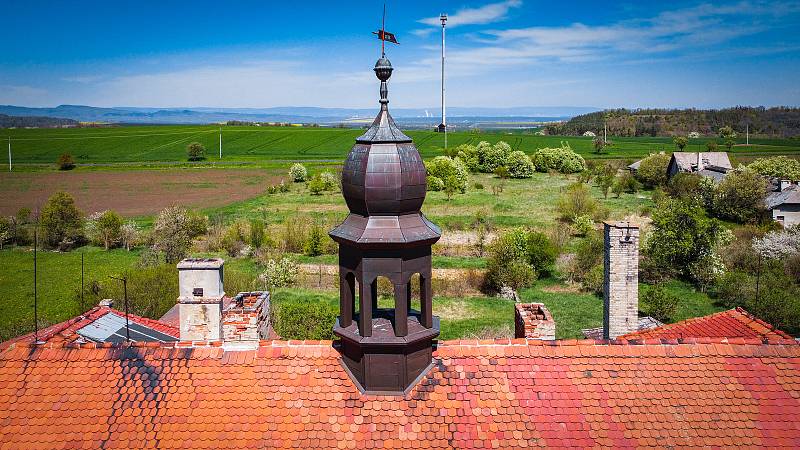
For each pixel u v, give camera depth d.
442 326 41.66
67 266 58.75
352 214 12.30
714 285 50.41
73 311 39.66
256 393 11.75
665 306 42.88
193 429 11.21
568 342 12.36
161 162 151.12
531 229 70.00
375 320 12.83
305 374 12.08
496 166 130.38
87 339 16.38
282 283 51.25
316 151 172.25
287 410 11.49
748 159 127.75
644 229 68.69
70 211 69.31
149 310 35.81
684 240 52.19
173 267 39.62
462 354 12.32
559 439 10.96
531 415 11.30
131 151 171.50
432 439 11.02
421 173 11.81
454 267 57.19
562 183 114.00
